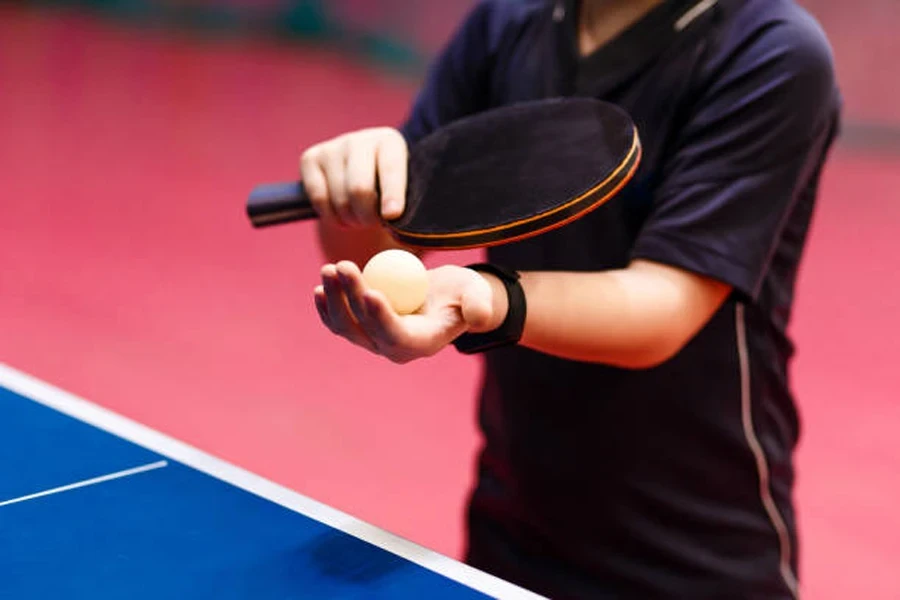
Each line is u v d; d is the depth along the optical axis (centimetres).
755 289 102
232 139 614
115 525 91
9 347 300
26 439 107
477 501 131
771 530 120
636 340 96
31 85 720
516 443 122
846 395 317
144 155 560
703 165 104
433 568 86
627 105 114
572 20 122
